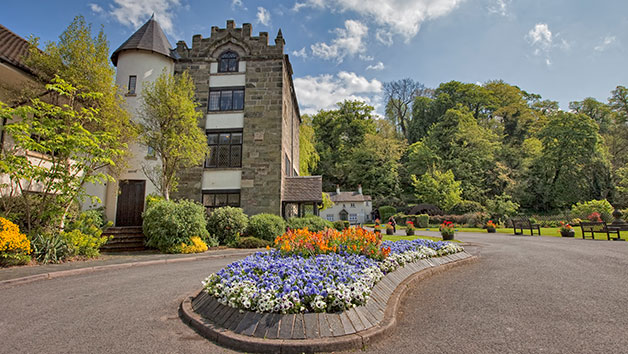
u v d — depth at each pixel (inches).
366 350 148.3
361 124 2465.6
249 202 695.7
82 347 146.2
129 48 701.3
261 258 253.4
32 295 240.2
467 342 157.6
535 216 1656.0
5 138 442.6
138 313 198.1
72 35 467.8
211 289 195.2
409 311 211.8
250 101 733.9
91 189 642.2
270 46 754.8
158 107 580.4
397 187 2274.9
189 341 156.4
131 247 521.3
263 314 159.6
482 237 848.9
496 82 2726.4
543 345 152.5
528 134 2373.3
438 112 2573.8
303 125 1331.2
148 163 669.9
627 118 2052.2
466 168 1998.0
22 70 434.0
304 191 743.7
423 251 365.1
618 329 171.3
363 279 196.2
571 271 335.0
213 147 724.7
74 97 451.2
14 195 438.9
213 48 759.1
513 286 276.2
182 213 517.0
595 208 1362.0
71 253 393.7
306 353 142.5
